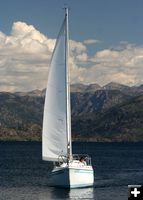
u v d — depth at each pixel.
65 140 76.75
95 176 103.62
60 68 78.25
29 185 84.12
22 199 65.69
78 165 73.38
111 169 129.38
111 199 64.94
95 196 67.69
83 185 74.06
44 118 78.88
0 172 116.75
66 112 77.31
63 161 76.31
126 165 150.25
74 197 66.62
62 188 73.88
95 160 183.50
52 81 78.56
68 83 77.75
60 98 77.94
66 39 78.12
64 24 78.38
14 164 151.88
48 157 78.38
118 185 83.12
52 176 75.75
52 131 78.00
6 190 76.25
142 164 156.62
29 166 142.12
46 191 73.25
